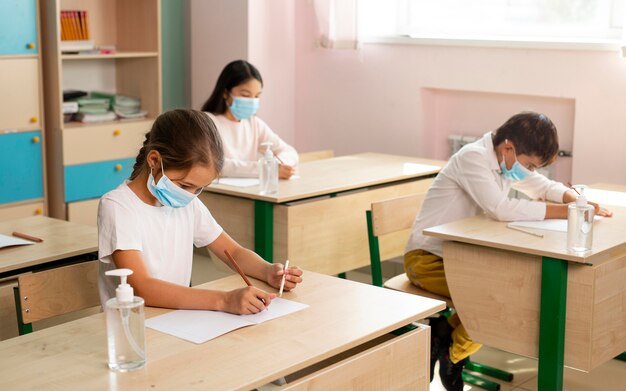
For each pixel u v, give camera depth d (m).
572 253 2.31
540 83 3.94
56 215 4.47
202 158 1.77
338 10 4.48
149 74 4.83
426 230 2.59
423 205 2.92
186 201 1.84
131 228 1.85
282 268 1.97
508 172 2.74
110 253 1.84
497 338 2.55
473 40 4.13
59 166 4.39
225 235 2.12
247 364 1.48
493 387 2.91
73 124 4.50
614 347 2.51
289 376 1.89
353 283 1.99
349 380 1.66
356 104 4.71
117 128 4.58
